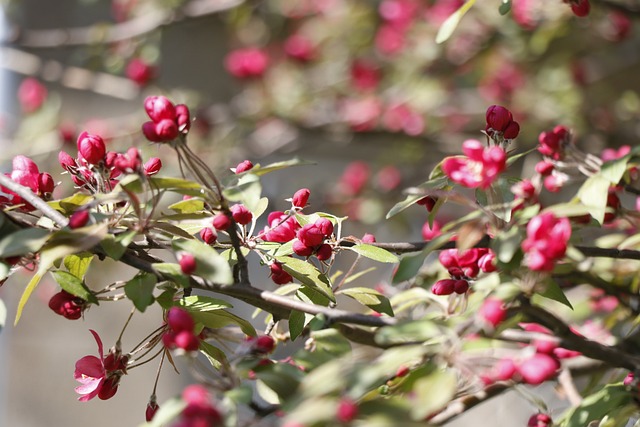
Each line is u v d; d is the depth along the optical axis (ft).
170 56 9.71
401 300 4.16
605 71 8.19
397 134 8.32
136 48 7.95
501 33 7.68
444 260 3.98
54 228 3.78
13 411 8.20
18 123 8.37
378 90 8.86
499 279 3.71
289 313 3.94
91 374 3.86
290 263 3.88
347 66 8.99
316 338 3.69
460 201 3.74
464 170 3.74
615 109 7.68
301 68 9.07
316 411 3.29
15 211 3.86
